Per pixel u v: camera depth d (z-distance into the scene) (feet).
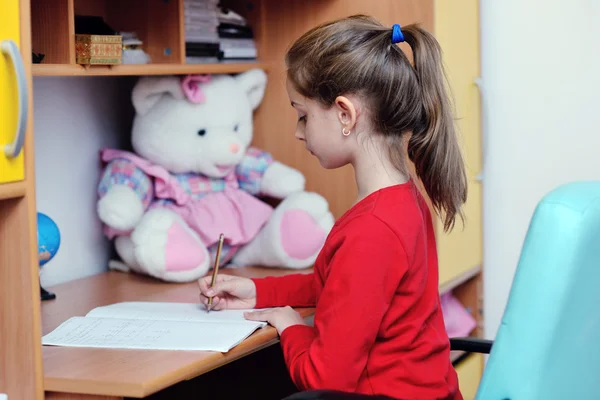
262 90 6.32
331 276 3.88
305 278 4.81
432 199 4.30
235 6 6.50
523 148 7.23
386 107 4.06
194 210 5.83
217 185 6.05
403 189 4.09
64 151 5.66
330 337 3.79
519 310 3.26
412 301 3.96
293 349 4.06
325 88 4.10
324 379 3.77
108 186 5.66
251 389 6.22
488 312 7.48
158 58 5.52
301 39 4.27
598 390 3.60
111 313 4.55
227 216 5.94
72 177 5.73
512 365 3.27
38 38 4.62
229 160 5.82
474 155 7.09
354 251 3.83
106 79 5.99
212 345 3.90
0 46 3.33
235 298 4.71
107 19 5.67
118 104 6.12
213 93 5.81
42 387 3.59
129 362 3.70
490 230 7.42
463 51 6.76
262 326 4.29
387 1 6.14
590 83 6.97
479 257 7.31
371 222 3.88
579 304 3.31
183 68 5.37
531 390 3.25
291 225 5.84
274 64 6.45
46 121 5.50
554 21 7.04
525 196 7.27
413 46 4.20
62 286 5.49
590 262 3.28
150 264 5.35
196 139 5.78
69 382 3.53
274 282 4.76
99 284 5.53
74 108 5.73
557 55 7.06
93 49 4.60
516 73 7.21
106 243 6.02
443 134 4.16
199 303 4.86
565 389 3.40
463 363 7.04
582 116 7.03
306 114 4.26
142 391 3.41
